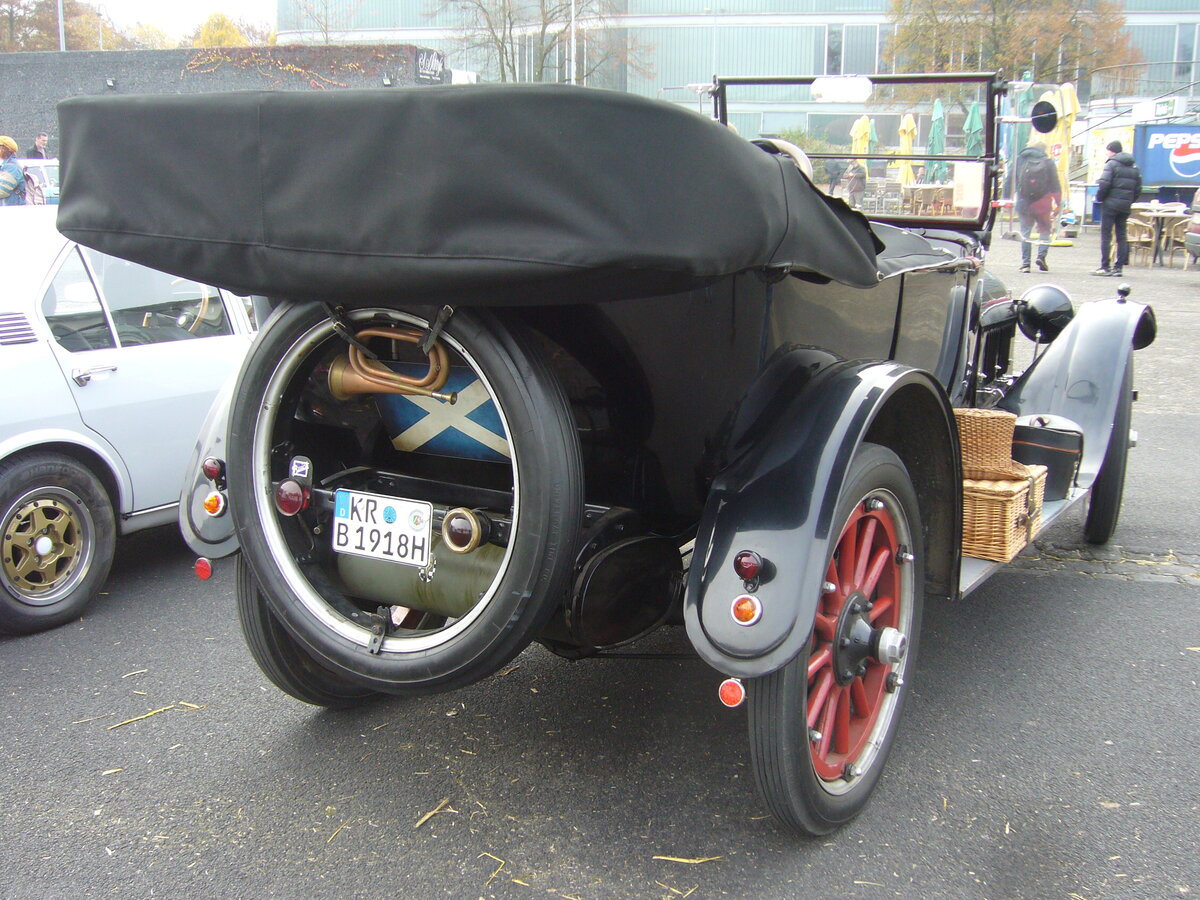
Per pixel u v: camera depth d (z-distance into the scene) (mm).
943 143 4301
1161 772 2787
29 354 3895
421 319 2207
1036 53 26000
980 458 3260
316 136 1967
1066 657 3514
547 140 1778
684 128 1815
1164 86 29719
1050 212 14633
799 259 2172
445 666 2311
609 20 21828
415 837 2545
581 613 2311
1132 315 4348
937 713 3135
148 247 2236
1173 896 2277
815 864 2414
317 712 3211
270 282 2135
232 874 2412
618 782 2764
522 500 2158
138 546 4984
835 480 2277
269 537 2543
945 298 3820
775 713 2271
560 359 2369
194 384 4402
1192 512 5090
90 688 3404
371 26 24844
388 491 2656
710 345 2416
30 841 2553
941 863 2412
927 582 2961
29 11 41938
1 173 9047
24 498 3803
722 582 2215
